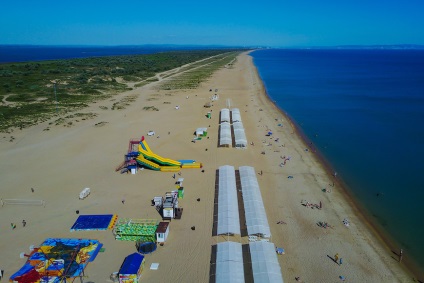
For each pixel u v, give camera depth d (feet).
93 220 152.35
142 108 370.94
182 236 141.90
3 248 134.51
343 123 332.80
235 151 244.42
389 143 272.10
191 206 166.20
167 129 297.12
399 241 143.54
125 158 221.46
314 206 169.07
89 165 218.79
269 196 178.19
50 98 403.95
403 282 119.34
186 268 123.03
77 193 181.06
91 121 317.01
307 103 430.20
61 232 145.48
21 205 168.66
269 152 243.81
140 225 147.33
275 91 523.29
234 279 112.68
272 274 115.14
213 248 134.31
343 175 208.85
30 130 287.48
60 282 115.03
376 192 187.32
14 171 208.64
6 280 116.67
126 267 117.08
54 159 228.22
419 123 333.62
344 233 147.13
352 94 500.33
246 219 149.38
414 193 186.50
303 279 118.52
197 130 278.67
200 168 212.84
